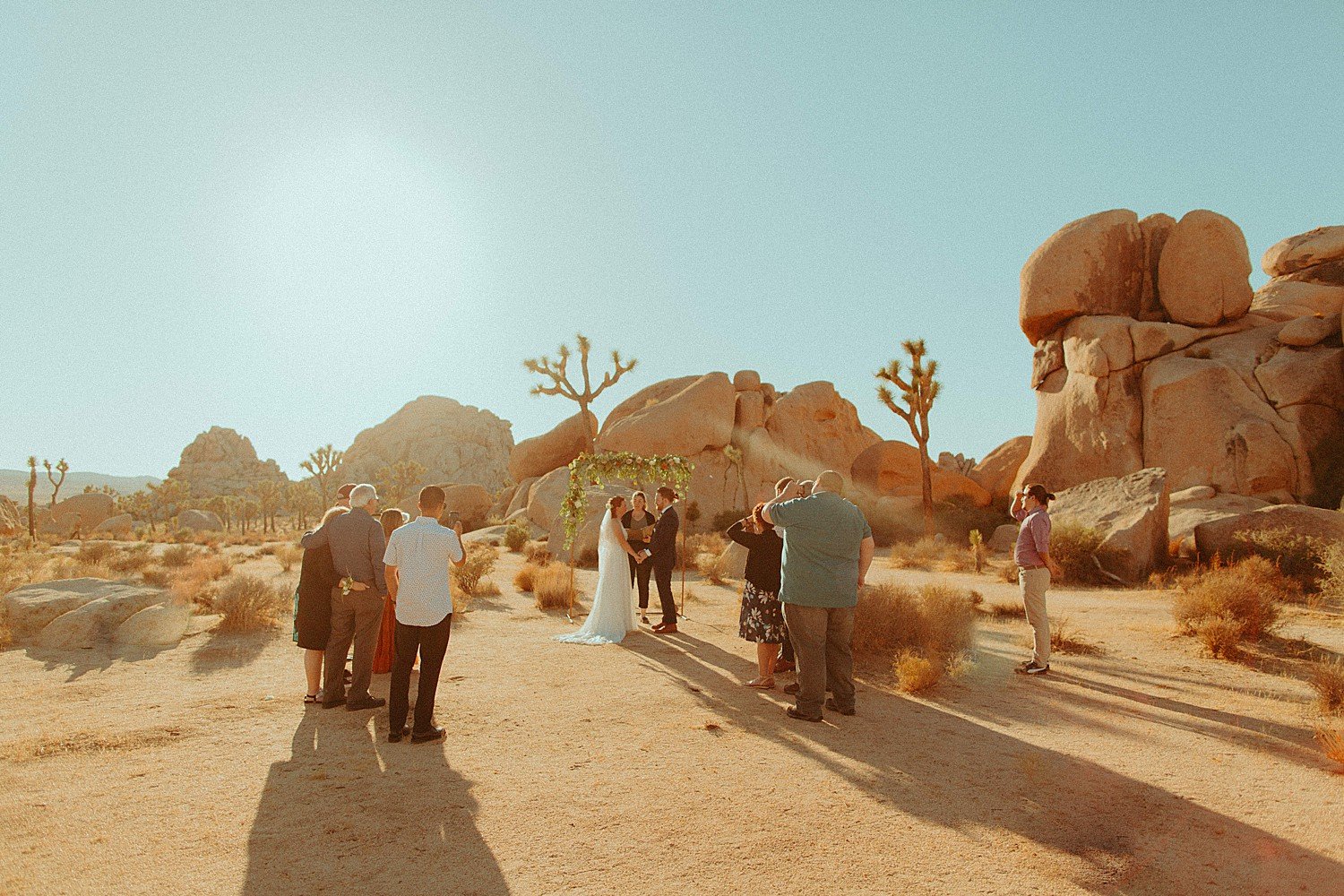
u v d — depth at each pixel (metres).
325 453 72.38
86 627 8.05
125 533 51.78
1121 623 10.01
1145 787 4.11
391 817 3.60
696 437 45.66
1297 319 26.19
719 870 3.08
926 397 28.67
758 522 6.42
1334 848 3.37
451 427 166.12
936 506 36.78
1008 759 4.56
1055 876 3.06
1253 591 8.92
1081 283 30.62
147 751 4.58
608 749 4.70
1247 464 23.64
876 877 3.04
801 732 5.10
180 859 3.14
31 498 49.28
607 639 8.59
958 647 8.07
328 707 5.61
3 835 3.37
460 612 10.52
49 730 4.95
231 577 14.96
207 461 162.38
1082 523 17.31
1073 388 29.36
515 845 3.31
